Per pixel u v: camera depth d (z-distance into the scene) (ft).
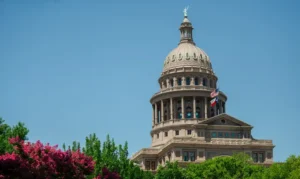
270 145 558.97
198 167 436.35
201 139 556.51
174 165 387.55
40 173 158.30
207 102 645.51
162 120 644.69
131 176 296.71
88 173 168.25
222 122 574.56
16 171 153.17
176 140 544.62
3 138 238.27
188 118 632.79
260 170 430.61
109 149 295.28
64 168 161.38
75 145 293.43
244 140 559.38
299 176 350.23
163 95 651.25
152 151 596.29
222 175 421.59
